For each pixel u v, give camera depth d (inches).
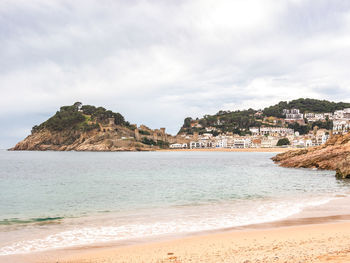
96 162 4997.5
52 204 1140.5
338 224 718.5
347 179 1895.9
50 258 512.7
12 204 1147.3
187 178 2133.4
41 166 3885.3
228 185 1673.2
